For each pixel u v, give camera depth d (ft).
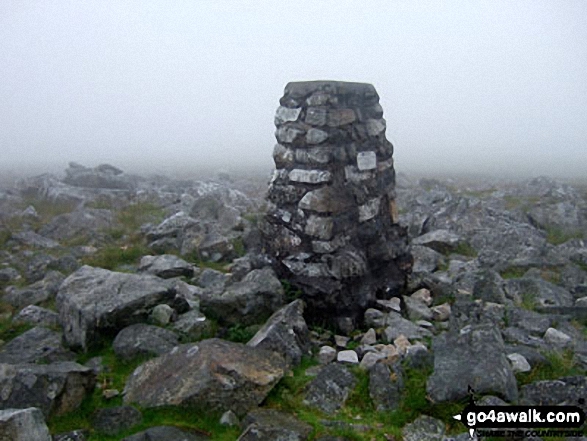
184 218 40.04
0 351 21.97
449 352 19.84
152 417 17.15
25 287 30.37
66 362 19.10
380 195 27.66
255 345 20.63
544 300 27.63
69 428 16.80
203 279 29.84
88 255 36.01
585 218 46.03
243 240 37.68
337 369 19.69
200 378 17.69
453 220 45.44
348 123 25.66
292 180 25.73
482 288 28.81
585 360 20.83
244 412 17.48
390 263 28.09
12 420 14.38
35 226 45.42
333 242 24.63
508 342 22.50
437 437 16.52
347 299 24.71
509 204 55.88
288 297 25.04
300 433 16.08
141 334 21.71
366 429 16.84
